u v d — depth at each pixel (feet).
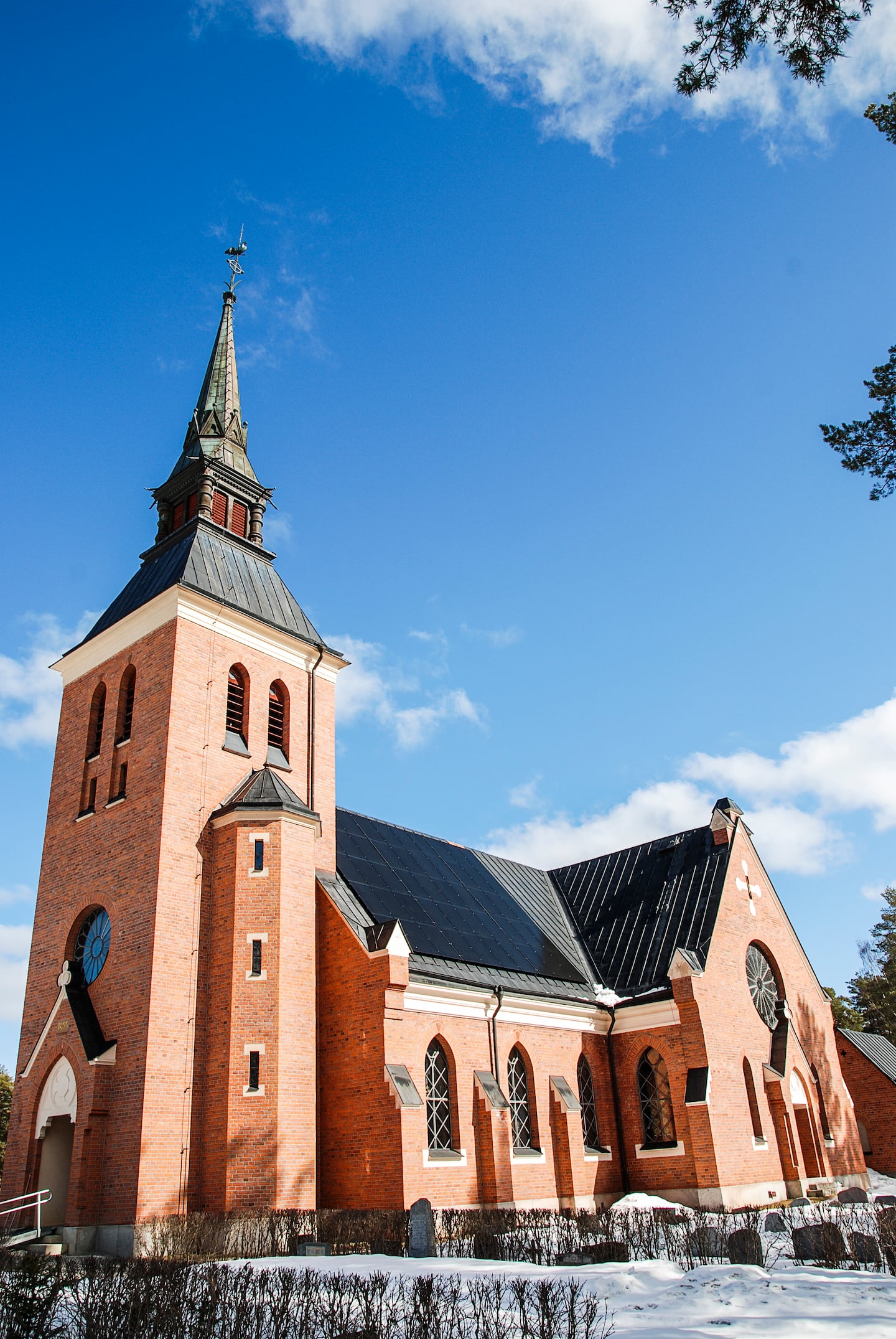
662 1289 55.31
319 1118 99.91
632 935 143.74
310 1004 100.42
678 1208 105.81
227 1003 96.78
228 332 149.69
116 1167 89.20
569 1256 66.69
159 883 98.37
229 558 126.21
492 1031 113.19
